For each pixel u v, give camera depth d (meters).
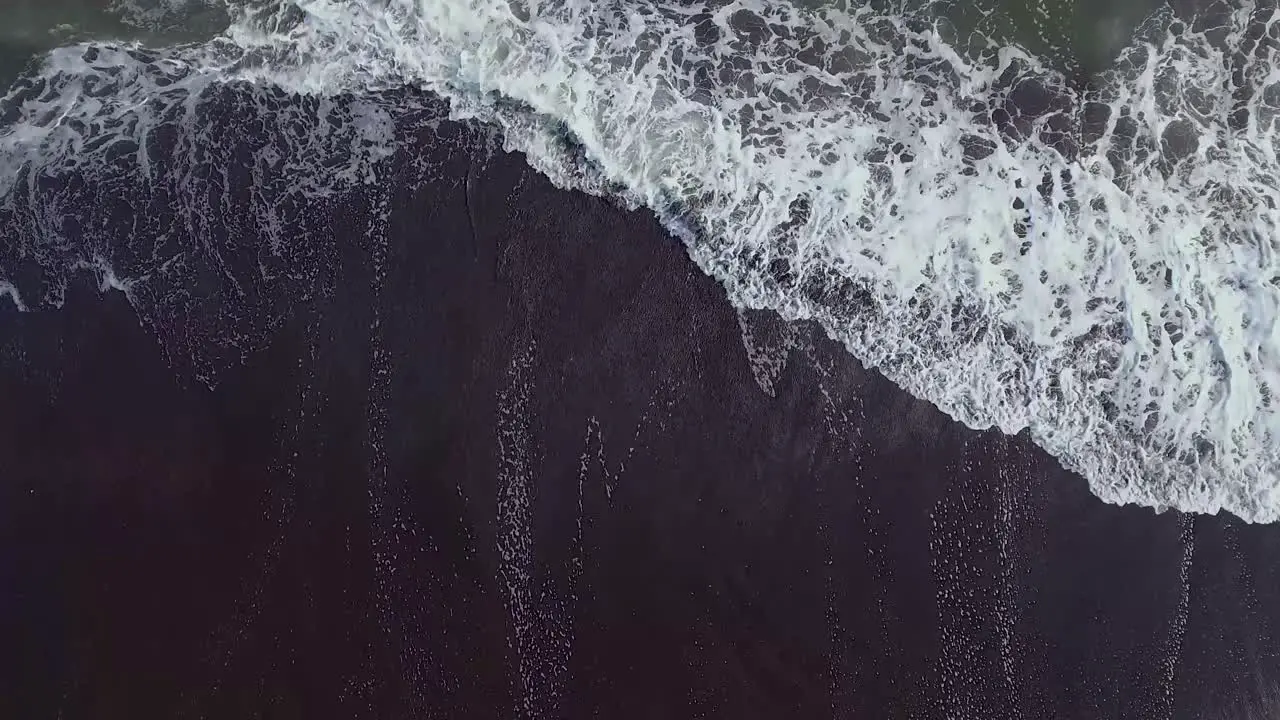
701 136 5.58
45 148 5.53
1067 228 5.55
